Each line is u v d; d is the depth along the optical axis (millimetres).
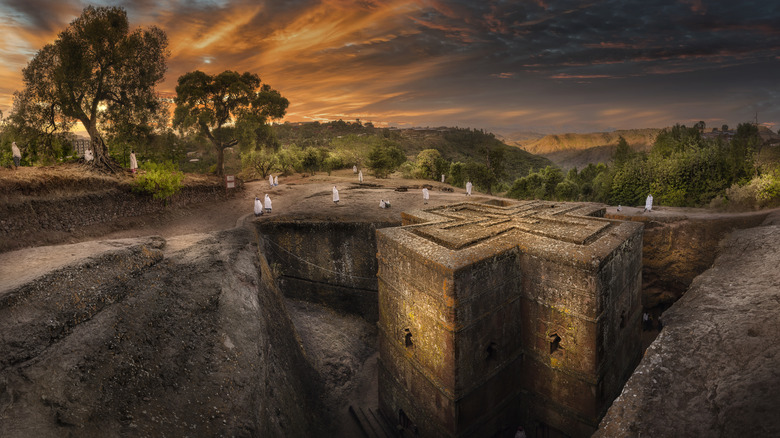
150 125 32125
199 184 30328
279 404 13109
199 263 15078
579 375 13602
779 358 4750
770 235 11367
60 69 23562
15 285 9359
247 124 38969
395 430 17172
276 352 15758
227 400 9906
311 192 36656
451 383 13109
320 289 25969
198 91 35688
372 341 24297
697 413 4363
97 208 20188
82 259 11609
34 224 16516
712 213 26375
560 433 14688
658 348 5938
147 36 28328
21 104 24547
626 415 4664
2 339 7918
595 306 12773
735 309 6738
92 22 24469
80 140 30344
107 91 27031
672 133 46719
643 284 25516
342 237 25172
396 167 68375
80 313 9664
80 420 7406
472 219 17906
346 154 72875
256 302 15469
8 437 6328
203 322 12148
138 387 8953
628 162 45156
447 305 12656
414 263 14250
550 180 56281
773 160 33562
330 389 19906
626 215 25984
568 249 13625
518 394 15711
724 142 40438
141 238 16234
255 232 22953
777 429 3555
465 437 13656
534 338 14938
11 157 22828
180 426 8586
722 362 5148
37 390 7395
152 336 10539
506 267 14273
